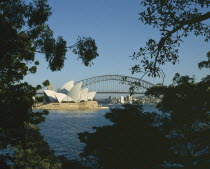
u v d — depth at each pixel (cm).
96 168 2344
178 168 1891
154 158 1900
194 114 1720
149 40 784
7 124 1614
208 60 1694
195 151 1823
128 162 1927
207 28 763
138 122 1925
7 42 1216
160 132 1898
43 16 1272
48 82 2158
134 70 802
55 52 1322
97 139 2033
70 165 2742
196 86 1766
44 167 2302
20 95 1895
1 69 1716
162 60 792
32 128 2327
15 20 1245
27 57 1469
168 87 1839
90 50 1350
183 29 769
